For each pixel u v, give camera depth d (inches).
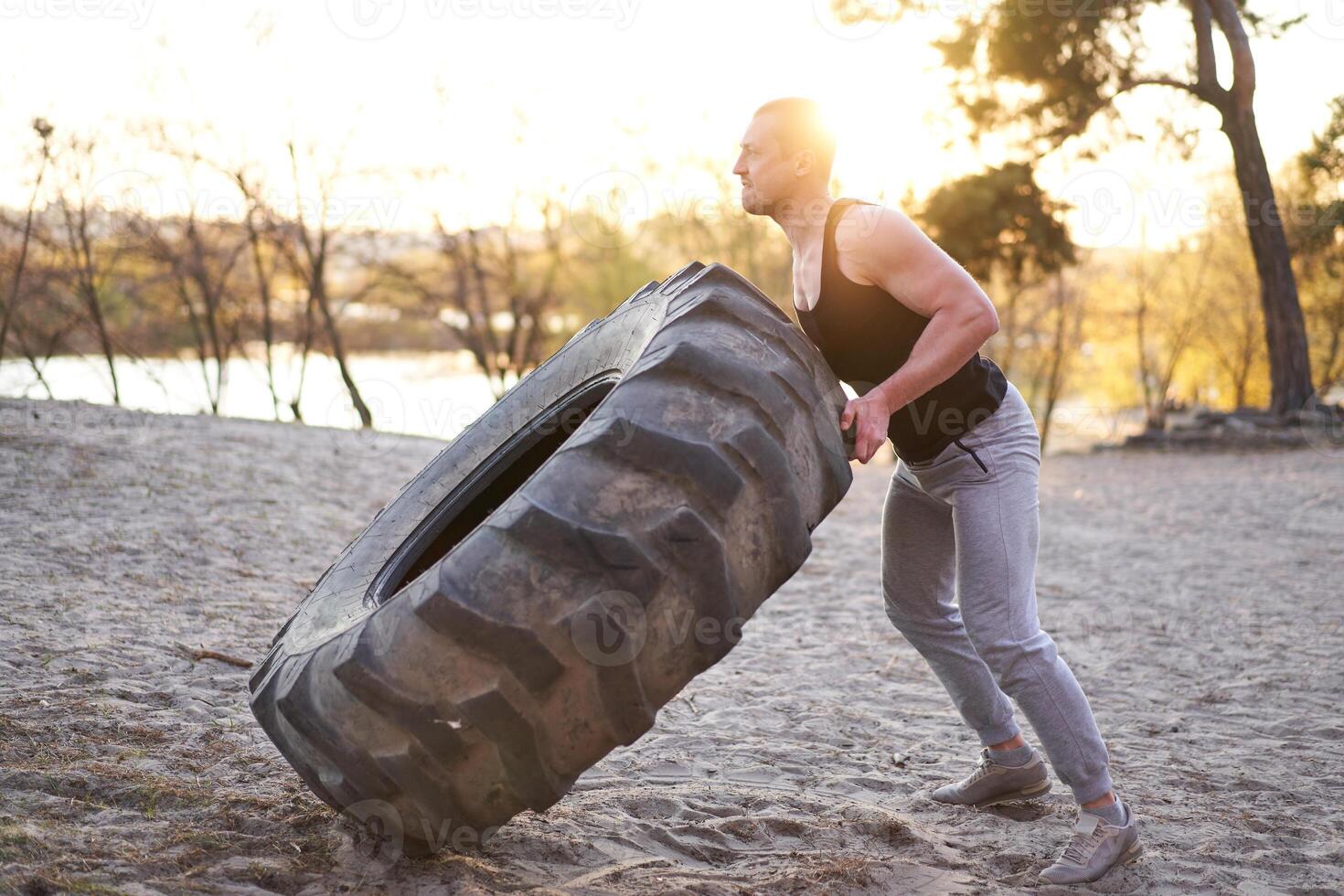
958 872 109.3
